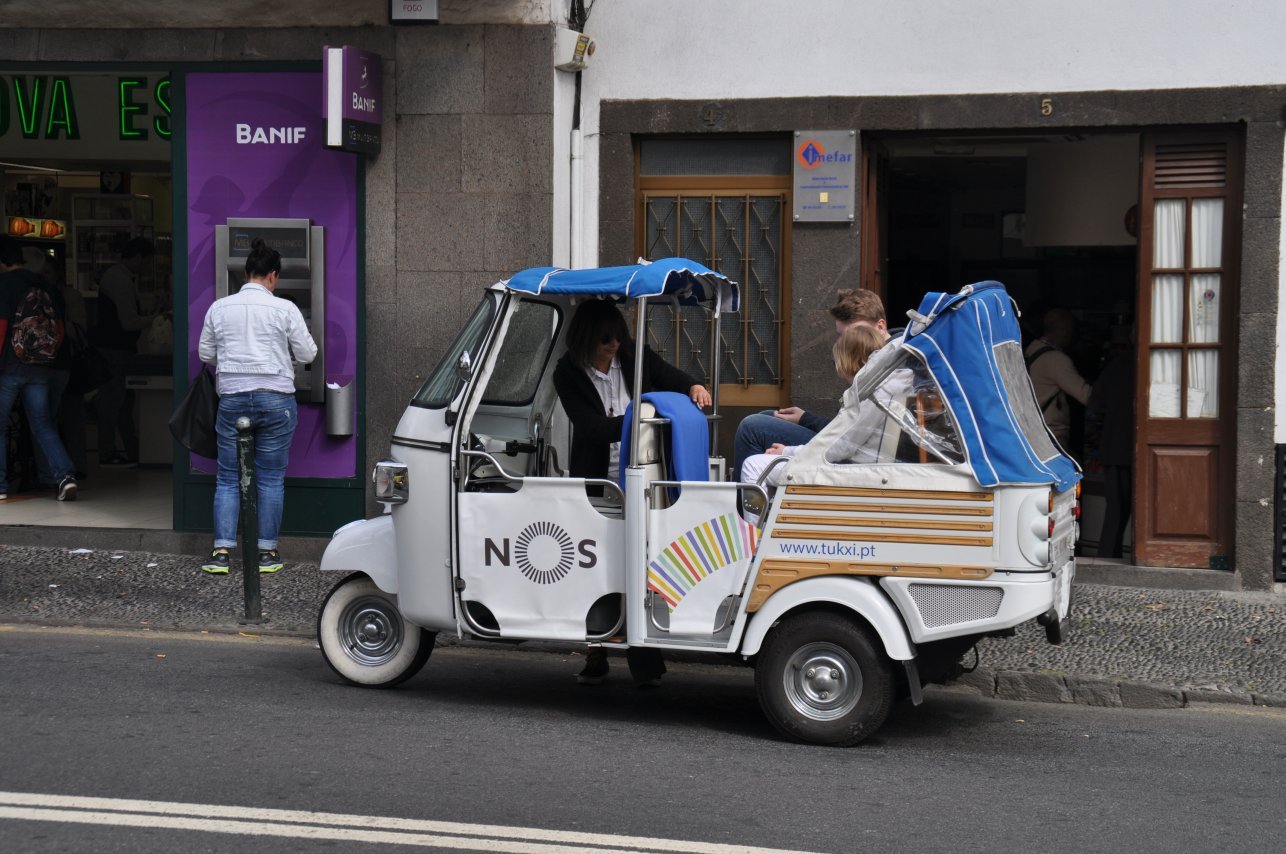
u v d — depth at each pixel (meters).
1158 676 8.54
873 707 7.05
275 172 11.73
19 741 6.82
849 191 11.24
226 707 7.63
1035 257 15.36
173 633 9.68
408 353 11.67
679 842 5.62
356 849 5.47
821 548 7.06
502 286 7.75
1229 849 5.70
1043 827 5.93
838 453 7.04
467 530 7.63
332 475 11.79
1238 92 10.55
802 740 7.20
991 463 6.82
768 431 8.30
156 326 16.22
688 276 8.08
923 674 7.17
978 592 6.88
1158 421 10.96
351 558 8.07
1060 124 10.86
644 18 11.45
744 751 7.08
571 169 11.64
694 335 11.73
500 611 7.60
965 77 11.01
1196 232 10.88
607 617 7.61
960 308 6.92
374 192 11.61
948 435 6.91
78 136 16.42
